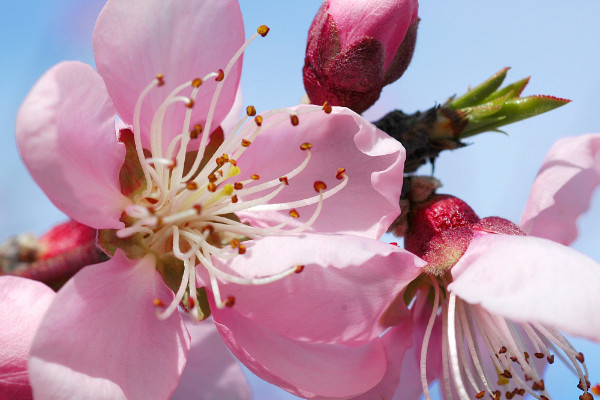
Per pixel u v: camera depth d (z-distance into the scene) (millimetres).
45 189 94
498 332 110
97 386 96
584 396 108
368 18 112
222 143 110
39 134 93
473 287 103
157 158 106
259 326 107
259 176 111
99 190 102
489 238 108
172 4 105
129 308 103
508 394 110
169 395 101
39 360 94
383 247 102
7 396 103
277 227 107
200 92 108
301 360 107
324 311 105
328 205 110
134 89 105
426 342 110
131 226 105
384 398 112
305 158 111
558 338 111
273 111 108
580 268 101
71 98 96
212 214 108
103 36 103
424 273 111
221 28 107
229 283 105
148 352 102
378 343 111
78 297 98
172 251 108
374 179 105
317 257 102
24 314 104
